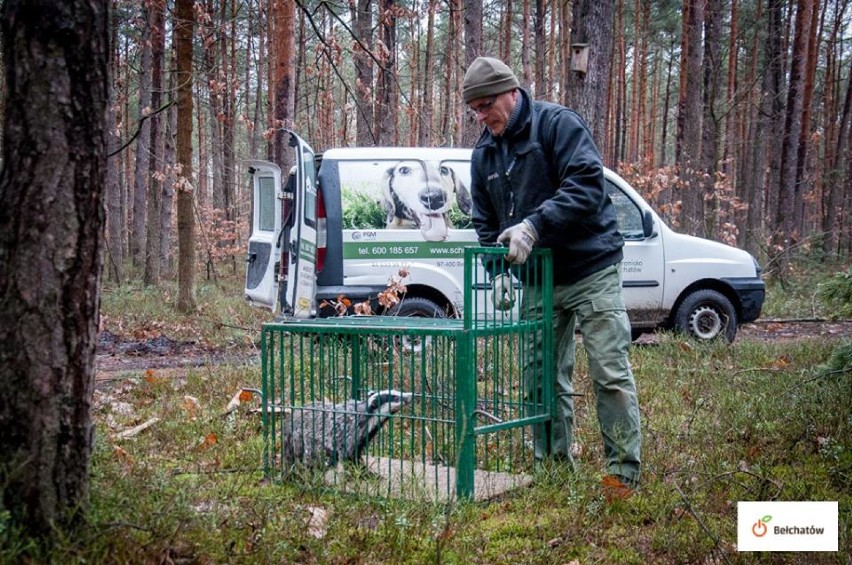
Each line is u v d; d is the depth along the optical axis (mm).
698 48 20953
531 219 4398
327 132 25734
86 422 3273
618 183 10922
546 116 4652
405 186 9547
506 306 4645
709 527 3980
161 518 3342
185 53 12984
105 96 3264
